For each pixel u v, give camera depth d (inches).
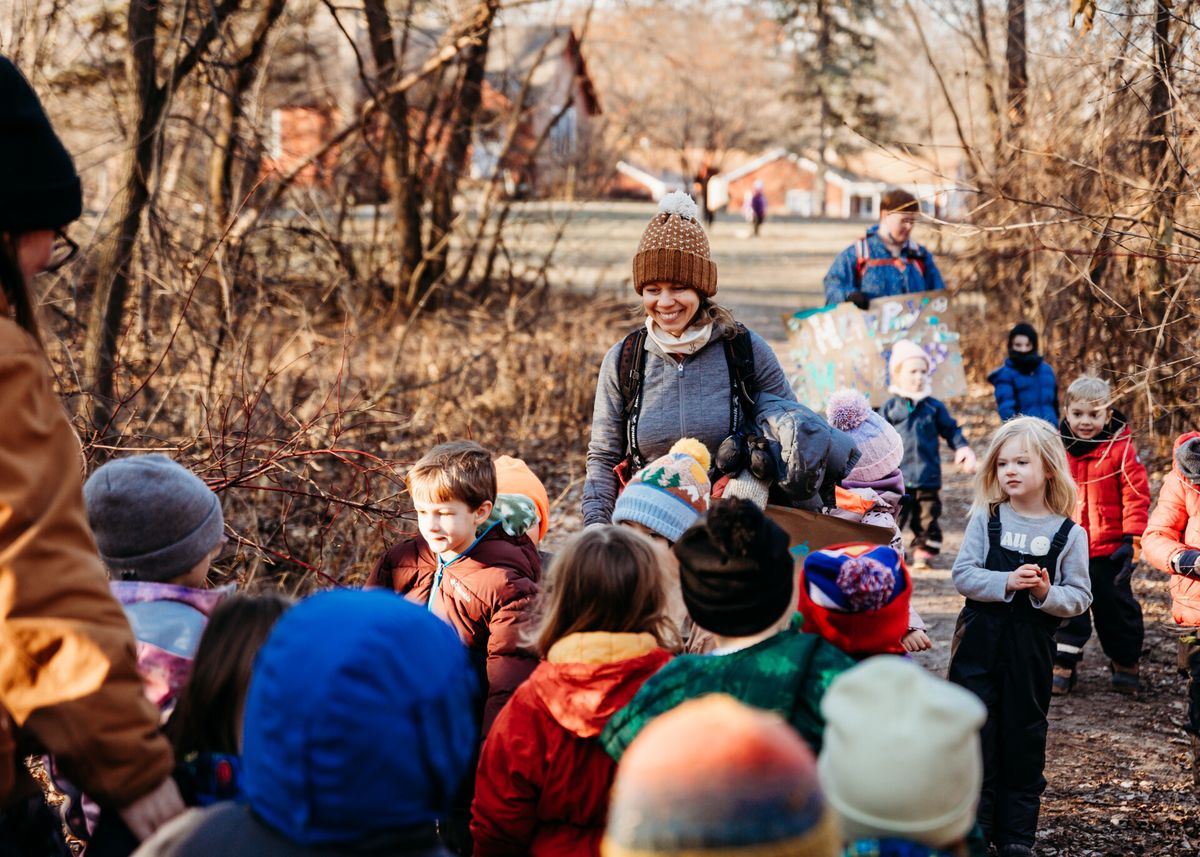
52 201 90.9
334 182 539.5
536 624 141.9
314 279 450.3
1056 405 302.0
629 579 108.9
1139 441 340.2
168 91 301.3
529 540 155.6
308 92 546.0
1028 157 353.1
